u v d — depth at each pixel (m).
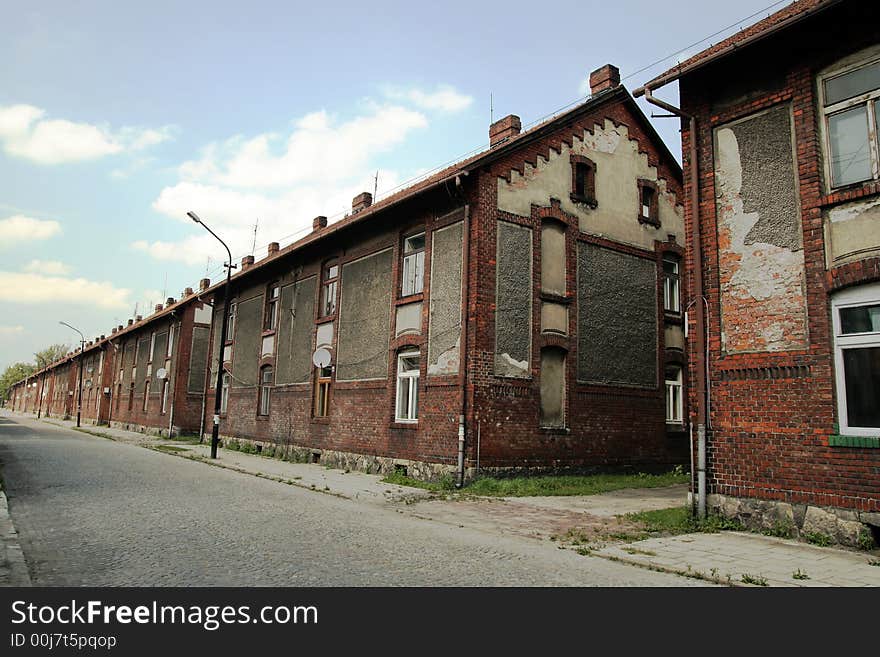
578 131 17.41
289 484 14.84
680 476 17.14
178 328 36.31
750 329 9.61
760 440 9.28
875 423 8.19
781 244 9.38
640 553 7.89
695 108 10.73
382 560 7.10
